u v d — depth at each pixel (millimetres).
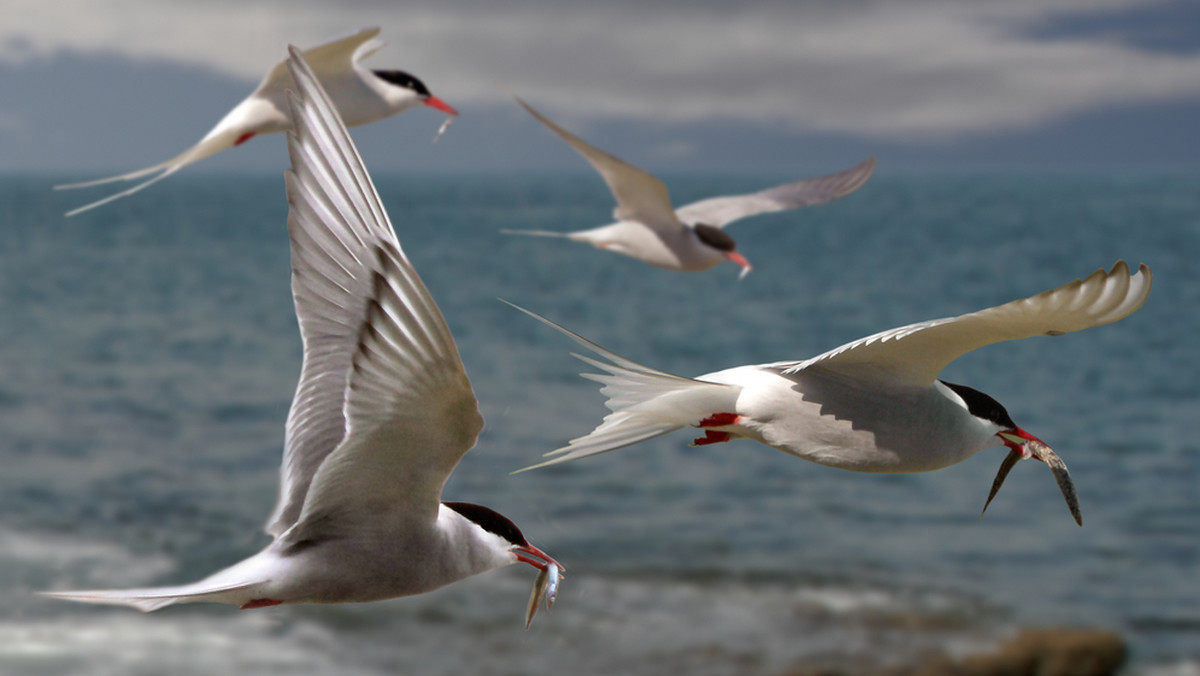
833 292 36906
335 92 6570
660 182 9000
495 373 21609
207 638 8945
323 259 2059
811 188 10961
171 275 39031
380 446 2338
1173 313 31688
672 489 13883
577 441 3811
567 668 8711
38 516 12125
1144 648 9398
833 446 3791
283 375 21156
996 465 15461
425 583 2750
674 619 9680
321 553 2621
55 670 8297
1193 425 18375
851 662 8922
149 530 11812
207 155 5984
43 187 161625
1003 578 10922
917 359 3662
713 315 31641
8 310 29594
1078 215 80562
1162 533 12461
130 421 17016
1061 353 25266
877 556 11523
